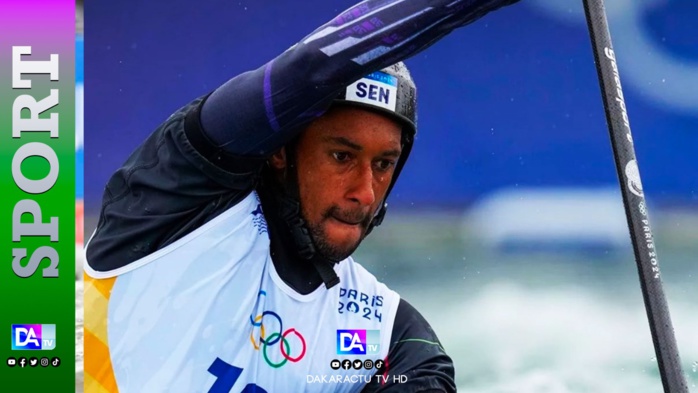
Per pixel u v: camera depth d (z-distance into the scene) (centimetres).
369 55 538
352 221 651
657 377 1027
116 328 670
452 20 536
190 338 664
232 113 582
